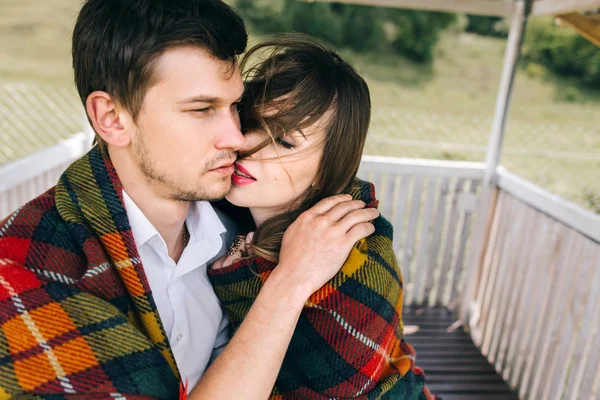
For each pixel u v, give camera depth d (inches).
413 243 117.8
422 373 50.1
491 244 107.3
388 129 225.3
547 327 85.8
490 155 106.4
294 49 41.8
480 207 108.8
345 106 41.3
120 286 33.0
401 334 45.9
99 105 34.5
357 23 480.1
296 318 34.6
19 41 390.9
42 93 179.8
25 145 179.2
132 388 28.6
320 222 38.7
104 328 29.2
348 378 37.9
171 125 33.7
